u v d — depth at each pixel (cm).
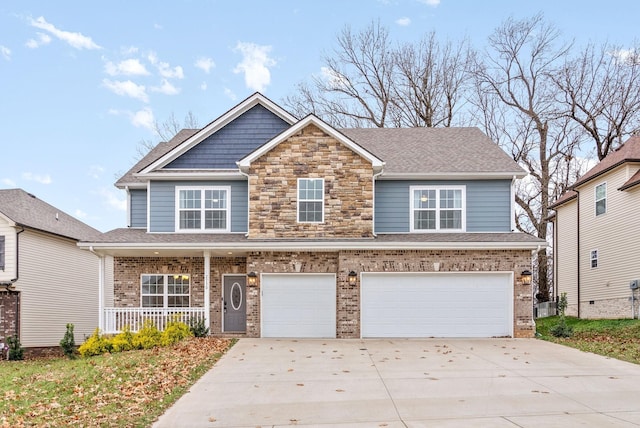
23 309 2198
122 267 1909
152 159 2106
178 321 1712
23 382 1112
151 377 1075
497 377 1076
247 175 1850
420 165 1905
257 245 1695
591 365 1201
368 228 1767
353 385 1016
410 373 1121
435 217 1877
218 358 1311
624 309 2184
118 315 1764
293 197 1784
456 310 1703
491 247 1686
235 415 823
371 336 1695
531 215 3306
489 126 3459
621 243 2217
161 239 1752
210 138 1972
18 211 2361
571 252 2708
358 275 1708
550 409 832
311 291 1742
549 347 1473
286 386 1015
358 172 1788
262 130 1975
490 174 1852
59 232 2439
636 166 2181
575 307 2638
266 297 1741
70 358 1691
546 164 3275
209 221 1903
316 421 784
